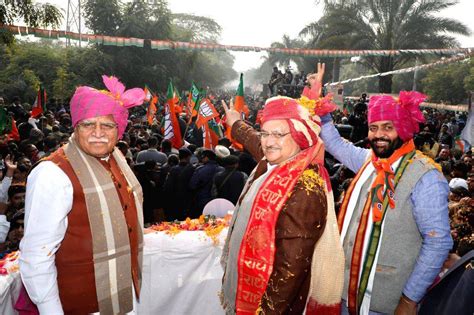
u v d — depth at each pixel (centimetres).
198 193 598
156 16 3509
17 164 546
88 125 203
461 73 4053
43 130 1001
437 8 2462
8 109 1410
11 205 431
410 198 234
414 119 237
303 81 2658
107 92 214
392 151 240
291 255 187
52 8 1247
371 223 241
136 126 1266
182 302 350
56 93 2723
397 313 237
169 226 368
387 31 2542
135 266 232
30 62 2983
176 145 970
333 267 205
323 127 295
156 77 3375
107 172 217
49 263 193
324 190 199
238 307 204
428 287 231
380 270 239
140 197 243
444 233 225
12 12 1197
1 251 353
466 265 219
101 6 3312
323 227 195
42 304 195
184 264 348
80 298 207
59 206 194
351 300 246
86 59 3108
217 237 349
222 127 1097
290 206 191
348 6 2616
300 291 199
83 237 204
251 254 198
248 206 210
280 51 1104
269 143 205
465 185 614
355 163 286
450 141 1415
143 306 345
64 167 201
